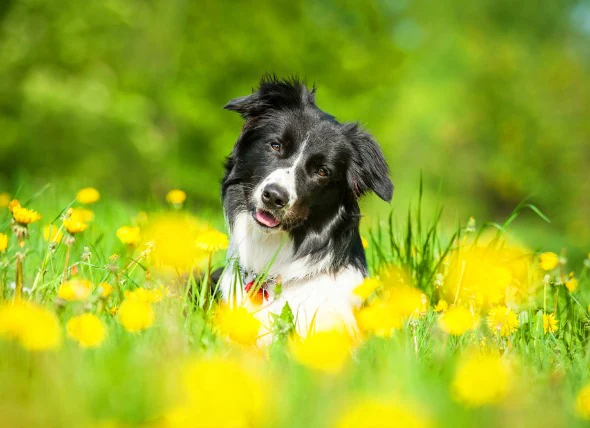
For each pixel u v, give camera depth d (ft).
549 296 19.80
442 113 128.98
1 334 10.09
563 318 17.63
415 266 19.66
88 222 22.91
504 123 127.54
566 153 120.88
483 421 9.43
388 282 18.88
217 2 81.82
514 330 14.76
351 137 19.07
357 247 19.29
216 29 81.25
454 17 149.07
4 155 81.51
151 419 9.15
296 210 17.95
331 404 9.35
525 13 155.12
